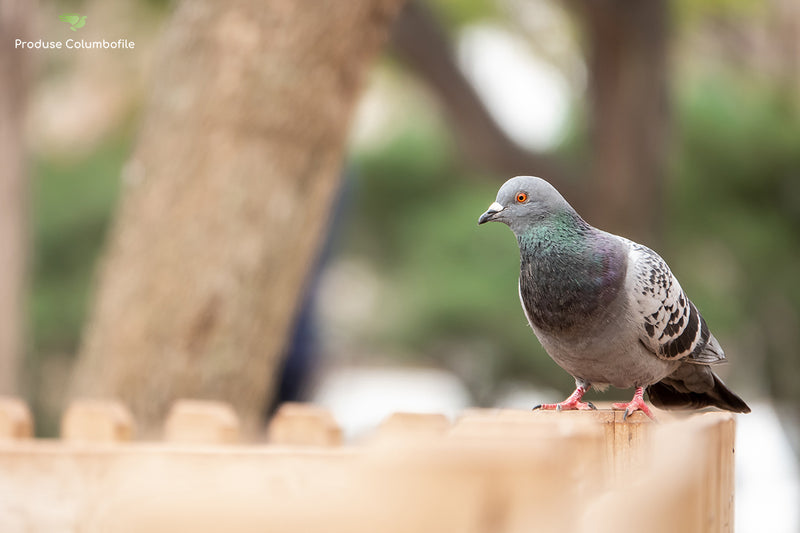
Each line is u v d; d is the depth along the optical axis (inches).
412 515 72.8
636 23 727.1
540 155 799.7
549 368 841.5
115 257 364.5
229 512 77.5
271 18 344.5
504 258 845.2
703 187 891.4
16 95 514.9
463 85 776.3
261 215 349.1
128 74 884.0
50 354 879.7
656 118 754.2
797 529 776.3
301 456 126.5
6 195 516.7
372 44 360.5
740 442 950.4
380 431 164.1
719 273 936.3
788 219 909.2
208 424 183.5
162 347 349.1
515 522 71.8
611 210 764.0
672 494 93.0
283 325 363.9
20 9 507.5
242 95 346.3
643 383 223.1
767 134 892.6
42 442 163.9
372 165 916.6
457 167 925.8
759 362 952.9
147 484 81.5
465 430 84.5
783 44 897.5
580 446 105.1
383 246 938.7
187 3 359.3
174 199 350.0
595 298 210.1
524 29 877.2
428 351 910.4
